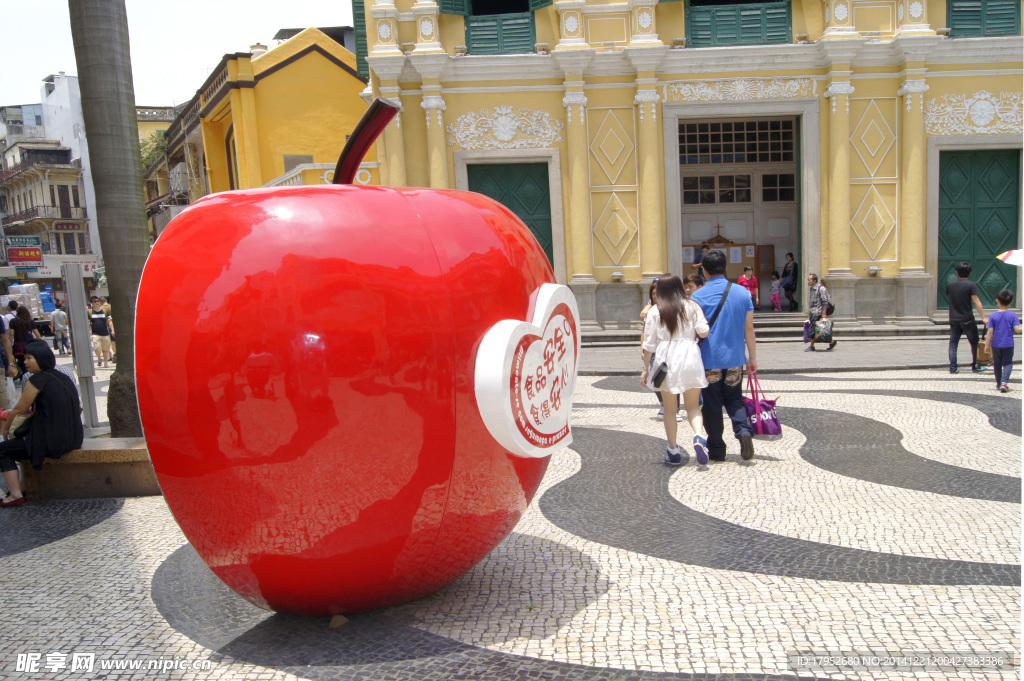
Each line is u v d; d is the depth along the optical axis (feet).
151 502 19.10
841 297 55.62
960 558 13.24
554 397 11.23
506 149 55.72
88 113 21.77
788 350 47.80
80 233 158.61
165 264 10.00
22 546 15.98
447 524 10.60
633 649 10.34
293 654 10.55
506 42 55.93
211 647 10.93
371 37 54.19
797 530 15.06
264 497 9.75
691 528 15.46
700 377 19.52
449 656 10.31
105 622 11.95
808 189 56.03
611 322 56.90
